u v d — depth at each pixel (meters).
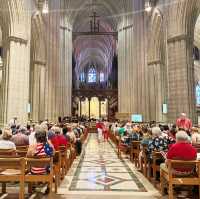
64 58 43.12
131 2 39.09
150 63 30.89
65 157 10.62
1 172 7.01
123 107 42.34
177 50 21.56
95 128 44.47
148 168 9.86
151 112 30.75
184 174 6.93
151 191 8.25
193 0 20.89
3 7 21.59
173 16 21.94
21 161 6.59
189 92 21.02
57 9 36.00
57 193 7.98
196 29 36.31
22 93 22.09
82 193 7.99
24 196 7.32
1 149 8.10
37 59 30.09
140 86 34.41
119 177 10.36
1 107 21.53
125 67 42.75
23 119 22.11
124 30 43.03
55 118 34.56
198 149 9.54
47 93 32.97
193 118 21.02
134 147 13.76
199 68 43.62
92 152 19.03
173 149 7.14
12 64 21.56
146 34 32.94
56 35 35.53
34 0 27.33
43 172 6.98
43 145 7.32
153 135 10.15
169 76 22.22
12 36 21.67
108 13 49.44
